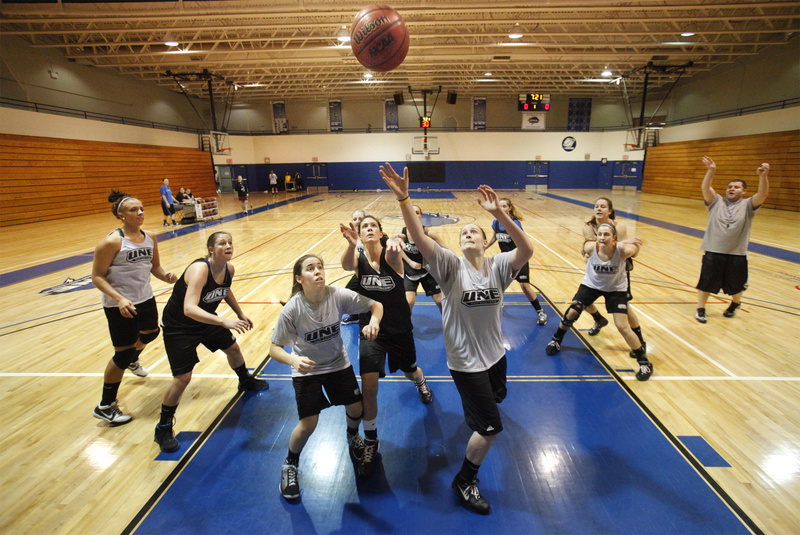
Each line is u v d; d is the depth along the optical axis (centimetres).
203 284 267
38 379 382
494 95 2814
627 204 1808
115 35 1495
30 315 548
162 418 281
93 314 551
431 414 320
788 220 1264
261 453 277
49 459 272
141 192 1930
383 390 355
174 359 276
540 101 2452
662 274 709
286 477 240
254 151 2847
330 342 243
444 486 246
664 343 438
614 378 367
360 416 260
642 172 2583
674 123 2314
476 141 2792
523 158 2800
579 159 2791
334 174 2866
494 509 228
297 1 1160
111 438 294
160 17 1211
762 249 870
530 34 1438
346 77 2191
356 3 1159
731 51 1809
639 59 1797
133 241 308
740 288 475
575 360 402
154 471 261
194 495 241
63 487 247
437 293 475
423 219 1401
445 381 369
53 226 1339
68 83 1703
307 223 1361
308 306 235
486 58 1736
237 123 2936
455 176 2842
